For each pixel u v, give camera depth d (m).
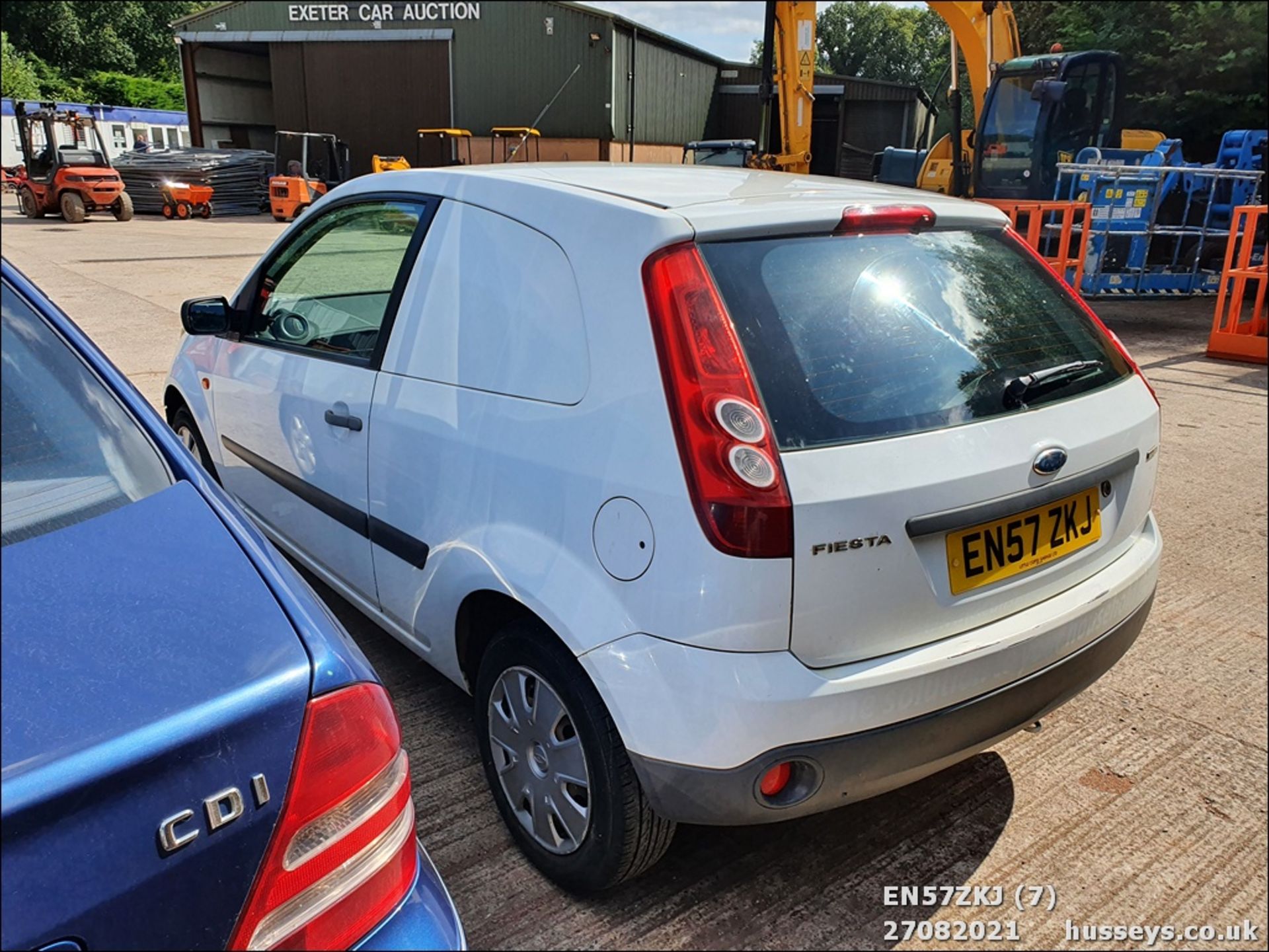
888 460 1.91
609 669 1.94
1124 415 2.43
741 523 1.77
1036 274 2.60
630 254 2.00
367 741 1.28
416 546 2.54
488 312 2.35
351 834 1.24
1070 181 12.48
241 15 33.78
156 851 1.07
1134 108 18.64
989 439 2.06
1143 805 2.73
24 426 1.50
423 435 2.47
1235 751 3.00
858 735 1.89
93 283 12.40
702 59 36.66
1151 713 3.22
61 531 1.38
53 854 1.01
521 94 30.72
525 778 2.32
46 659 1.18
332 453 2.88
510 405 2.22
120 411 1.61
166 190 26.44
